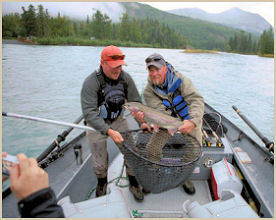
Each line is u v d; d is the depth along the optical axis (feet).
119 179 7.81
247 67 58.13
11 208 5.70
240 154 8.34
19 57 49.57
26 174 2.44
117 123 7.06
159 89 7.17
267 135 16.93
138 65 45.96
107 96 6.16
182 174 5.45
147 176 5.43
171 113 7.38
